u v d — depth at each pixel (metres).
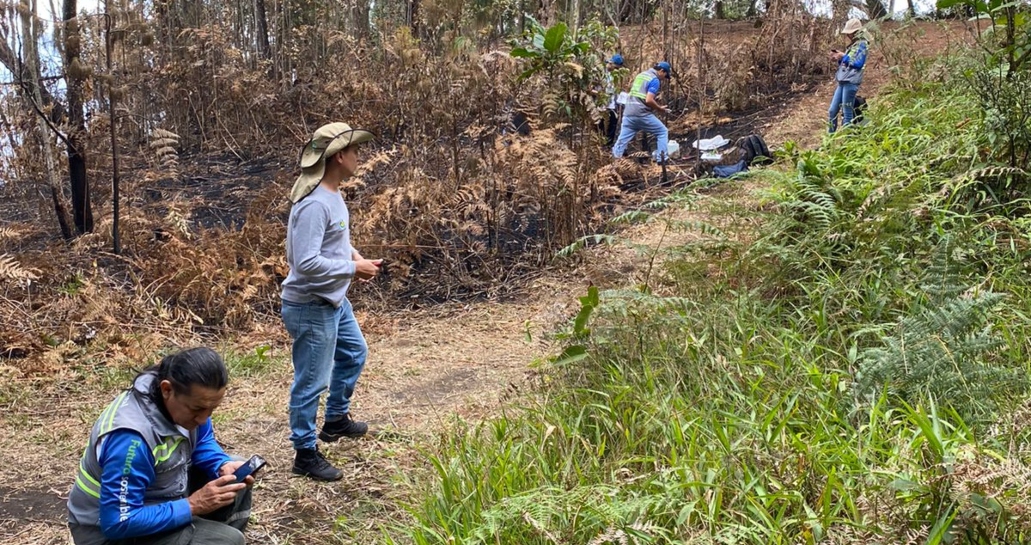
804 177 5.82
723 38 14.34
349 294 7.20
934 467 2.65
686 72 12.62
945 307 3.58
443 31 9.20
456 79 8.11
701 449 3.30
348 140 3.83
